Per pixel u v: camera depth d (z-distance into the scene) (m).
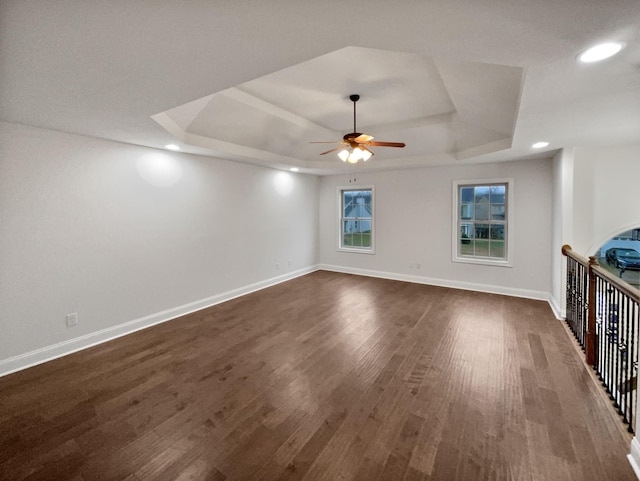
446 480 1.64
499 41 1.50
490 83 2.50
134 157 3.74
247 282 5.38
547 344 3.28
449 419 2.12
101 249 3.45
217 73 1.90
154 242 3.97
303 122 4.29
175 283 4.24
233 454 1.83
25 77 1.92
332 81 3.11
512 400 2.32
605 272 2.51
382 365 2.87
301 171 6.24
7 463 1.77
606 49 1.54
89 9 1.27
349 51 2.52
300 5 1.25
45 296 3.02
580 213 3.87
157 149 3.98
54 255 3.08
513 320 3.99
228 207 4.99
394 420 2.12
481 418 2.12
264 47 1.61
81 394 2.45
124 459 1.80
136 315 3.79
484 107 3.10
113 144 3.53
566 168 3.87
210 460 1.79
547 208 4.76
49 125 2.90
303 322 3.99
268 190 5.77
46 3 1.22
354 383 2.58
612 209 3.78
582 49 1.54
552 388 2.47
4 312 2.78
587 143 3.58
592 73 1.80
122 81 1.99
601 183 3.80
